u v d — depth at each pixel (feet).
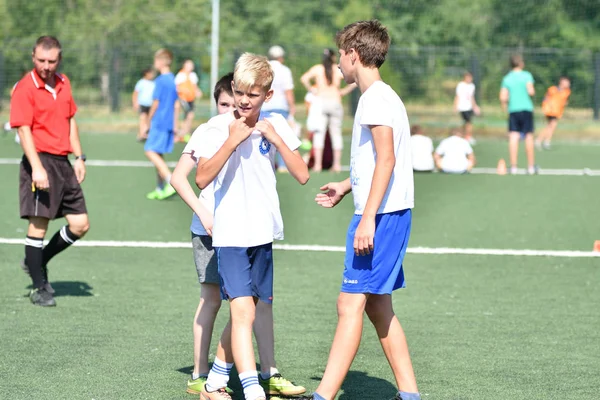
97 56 231.71
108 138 161.48
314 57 228.84
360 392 33.71
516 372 36.24
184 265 56.49
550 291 51.16
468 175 112.27
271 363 33.35
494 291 51.03
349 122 198.59
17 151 135.85
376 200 29.07
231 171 30.60
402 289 51.21
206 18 250.37
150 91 142.20
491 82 228.22
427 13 273.54
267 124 30.19
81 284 50.98
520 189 98.32
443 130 191.01
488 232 70.95
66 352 37.91
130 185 96.78
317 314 45.06
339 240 66.33
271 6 267.80
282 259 59.00
